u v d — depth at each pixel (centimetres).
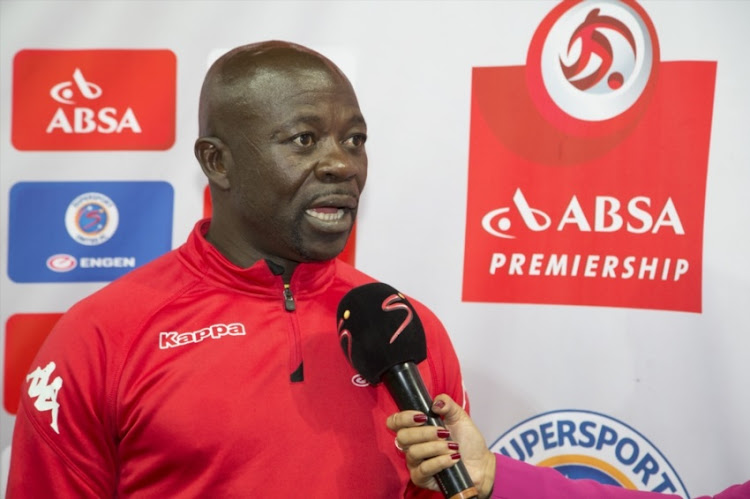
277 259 330
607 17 426
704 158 419
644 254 423
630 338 424
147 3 444
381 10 437
